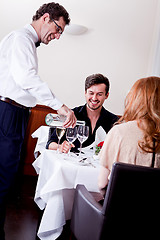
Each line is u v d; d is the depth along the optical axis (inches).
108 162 49.8
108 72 176.2
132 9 177.8
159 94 49.0
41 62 168.6
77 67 172.6
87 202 51.5
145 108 48.6
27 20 165.2
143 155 48.0
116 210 44.7
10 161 62.8
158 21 175.3
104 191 53.2
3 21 162.9
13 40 61.4
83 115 96.3
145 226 45.3
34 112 158.2
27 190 123.4
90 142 94.7
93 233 47.8
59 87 171.2
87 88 94.7
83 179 61.2
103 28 174.9
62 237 73.4
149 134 47.1
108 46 175.8
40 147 118.0
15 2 163.3
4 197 64.0
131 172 43.2
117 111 177.6
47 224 61.1
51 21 66.9
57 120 83.4
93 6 173.5
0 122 61.2
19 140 64.2
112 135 49.4
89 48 173.6
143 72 180.1
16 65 58.9
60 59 170.4
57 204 61.4
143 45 179.6
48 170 68.3
